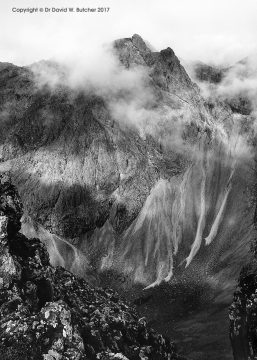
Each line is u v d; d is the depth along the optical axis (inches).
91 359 2255.2
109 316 2723.9
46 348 2155.5
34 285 2455.7
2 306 2293.3
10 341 2150.6
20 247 2677.2
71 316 2353.6
